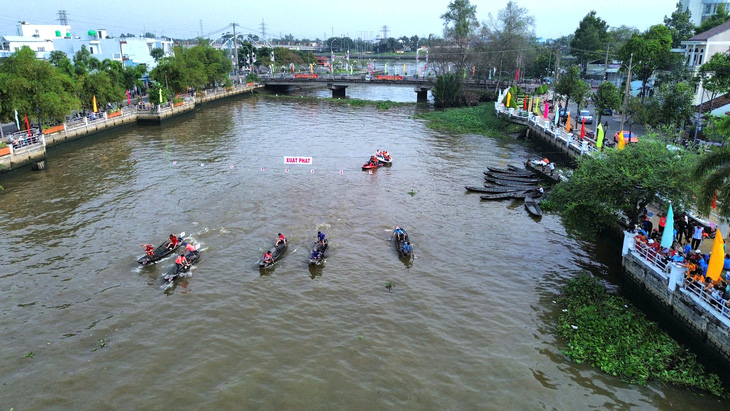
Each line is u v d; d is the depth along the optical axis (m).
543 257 32.06
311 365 21.61
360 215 38.78
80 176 48.81
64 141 60.44
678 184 25.38
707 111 53.53
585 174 29.06
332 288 27.95
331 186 45.94
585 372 21.14
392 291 27.78
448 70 117.31
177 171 50.50
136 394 19.91
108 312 25.62
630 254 27.36
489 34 109.06
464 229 36.53
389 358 22.12
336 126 78.31
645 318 24.98
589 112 74.62
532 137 67.88
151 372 21.20
